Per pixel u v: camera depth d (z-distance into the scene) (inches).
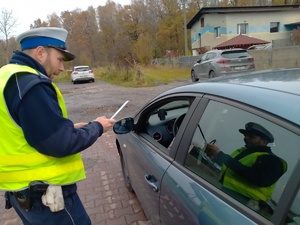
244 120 55.9
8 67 59.5
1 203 138.3
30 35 62.4
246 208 49.9
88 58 2098.9
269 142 50.0
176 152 73.9
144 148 96.6
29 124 55.3
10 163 60.8
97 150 204.7
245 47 1028.5
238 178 55.0
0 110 57.7
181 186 65.5
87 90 655.1
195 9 2069.4
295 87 53.8
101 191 142.3
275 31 1166.3
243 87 61.2
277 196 46.1
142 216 118.4
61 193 64.1
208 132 65.8
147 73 781.3
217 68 479.2
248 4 2012.8
